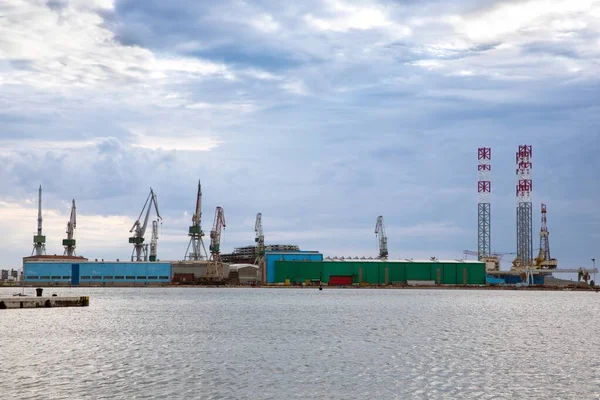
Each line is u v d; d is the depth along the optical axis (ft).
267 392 189.88
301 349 277.64
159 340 307.58
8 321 399.85
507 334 348.79
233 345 290.35
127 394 185.98
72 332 339.77
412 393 189.67
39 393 186.29
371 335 335.47
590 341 317.22
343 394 187.93
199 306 588.09
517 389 195.72
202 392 189.26
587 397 186.19
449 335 339.57
